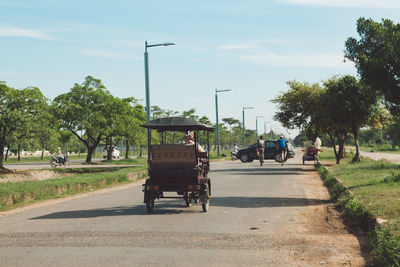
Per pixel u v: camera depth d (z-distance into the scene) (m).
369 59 14.45
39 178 28.84
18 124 31.03
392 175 13.81
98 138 49.69
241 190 14.93
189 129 11.31
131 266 5.51
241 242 6.80
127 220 9.11
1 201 12.28
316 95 29.58
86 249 6.46
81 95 47.41
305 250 6.25
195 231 7.74
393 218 7.18
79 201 13.20
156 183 10.40
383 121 25.88
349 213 8.84
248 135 150.75
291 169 26.81
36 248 6.59
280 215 9.45
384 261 5.23
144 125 10.64
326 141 134.25
